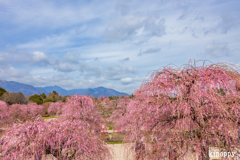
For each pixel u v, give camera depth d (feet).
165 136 14.03
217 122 12.35
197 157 12.14
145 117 15.19
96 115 37.29
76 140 15.03
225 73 12.93
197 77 13.32
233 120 11.90
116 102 73.72
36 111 86.43
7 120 50.49
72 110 32.12
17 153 13.88
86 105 33.63
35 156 14.01
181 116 13.19
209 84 12.20
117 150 30.27
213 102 12.20
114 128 49.83
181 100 12.60
